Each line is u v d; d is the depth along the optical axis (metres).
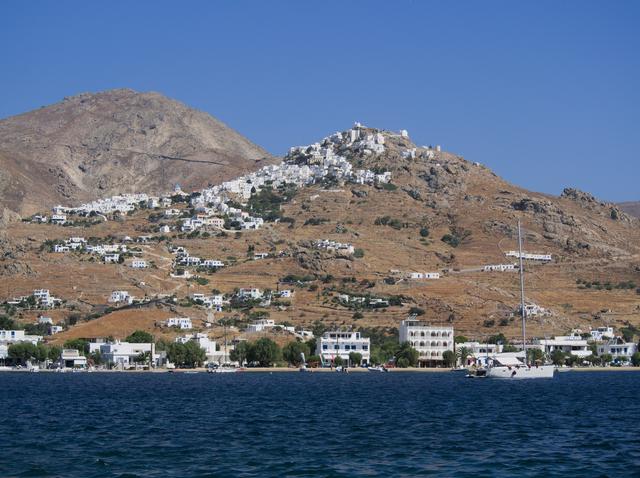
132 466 114.56
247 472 110.38
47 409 191.00
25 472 110.81
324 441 136.50
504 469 111.75
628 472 109.69
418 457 121.06
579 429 151.50
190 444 133.50
